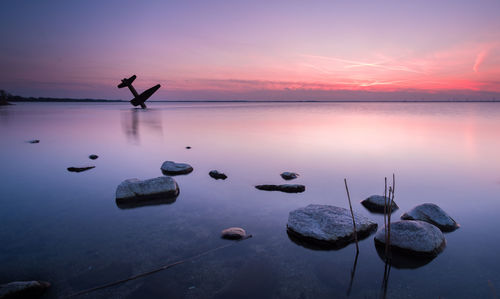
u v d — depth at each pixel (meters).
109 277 4.32
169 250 5.10
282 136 20.62
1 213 6.75
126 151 14.74
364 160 12.59
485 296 3.99
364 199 7.65
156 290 4.02
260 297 3.90
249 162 12.26
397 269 4.62
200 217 6.57
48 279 4.28
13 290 3.76
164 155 13.73
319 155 13.70
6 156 13.37
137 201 7.54
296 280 4.30
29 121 33.28
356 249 5.15
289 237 5.64
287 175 9.85
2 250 5.09
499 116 45.28
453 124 30.12
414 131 23.47
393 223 5.53
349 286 4.18
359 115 50.41
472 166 11.50
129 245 5.27
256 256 4.94
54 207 7.14
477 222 6.39
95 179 9.60
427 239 5.00
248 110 74.19
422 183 9.30
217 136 20.67
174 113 54.94
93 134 21.62
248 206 7.27
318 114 54.12
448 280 4.34
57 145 16.52
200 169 11.06
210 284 4.17
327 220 5.71
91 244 5.31
